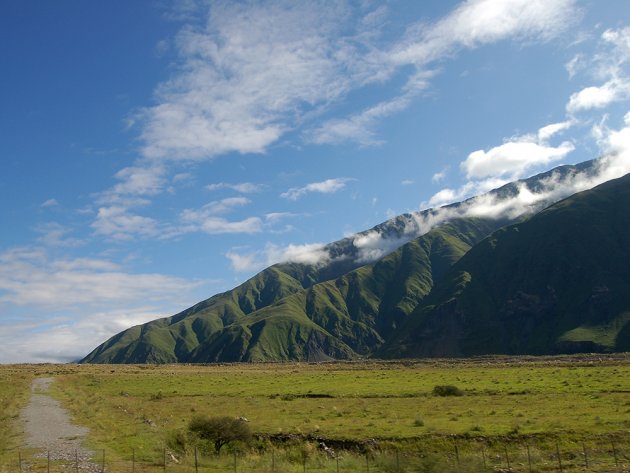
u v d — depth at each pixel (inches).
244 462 1371.8
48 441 1581.0
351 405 2475.4
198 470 1236.5
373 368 6279.5
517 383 3090.6
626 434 1541.6
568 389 2642.7
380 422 1897.1
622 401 2128.4
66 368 6619.1
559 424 1684.3
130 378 4761.3
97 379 4623.5
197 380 4439.0
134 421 1985.7
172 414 2305.6
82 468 1207.6
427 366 6309.1
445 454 1481.3
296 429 1812.3
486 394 2672.2
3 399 2797.7
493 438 1579.7
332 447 1633.9
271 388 3491.6
